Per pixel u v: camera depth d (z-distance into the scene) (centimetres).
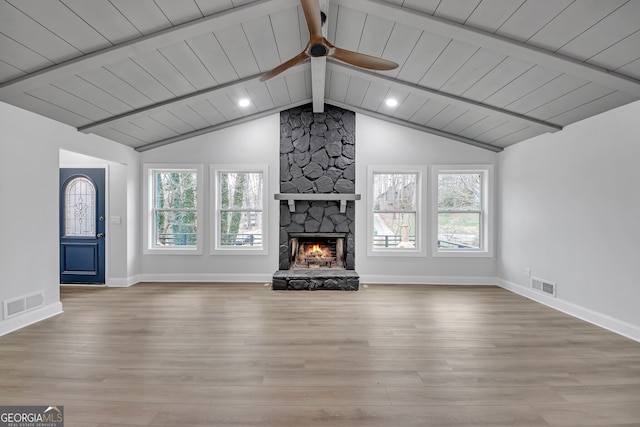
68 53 280
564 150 402
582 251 374
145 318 367
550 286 424
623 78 283
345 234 555
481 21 270
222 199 566
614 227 334
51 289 375
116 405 202
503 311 399
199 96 416
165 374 241
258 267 555
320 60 357
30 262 348
